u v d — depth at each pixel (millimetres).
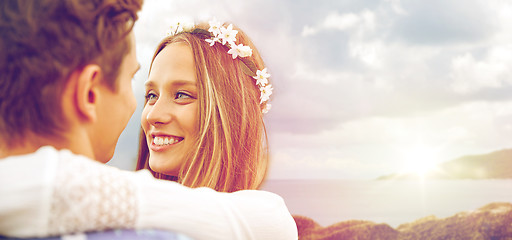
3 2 525
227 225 544
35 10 511
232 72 1229
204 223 522
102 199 459
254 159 1225
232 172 1173
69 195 443
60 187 443
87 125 562
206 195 568
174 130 1164
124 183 485
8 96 516
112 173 489
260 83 1303
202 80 1168
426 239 13422
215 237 528
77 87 533
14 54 510
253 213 604
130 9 575
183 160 1163
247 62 1285
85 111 539
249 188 1205
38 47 508
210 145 1152
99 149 595
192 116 1159
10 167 454
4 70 514
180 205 514
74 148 544
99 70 548
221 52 1235
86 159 492
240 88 1229
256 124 1253
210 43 1229
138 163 1409
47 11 510
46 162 457
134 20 594
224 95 1189
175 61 1185
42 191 436
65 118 533
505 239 12453
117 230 472
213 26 1248
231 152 1173
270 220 623
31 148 532
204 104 1160
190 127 1158
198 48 1193
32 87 514
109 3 546
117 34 564
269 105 1398
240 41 1329
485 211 12961
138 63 640
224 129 1163
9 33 513
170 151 1176
